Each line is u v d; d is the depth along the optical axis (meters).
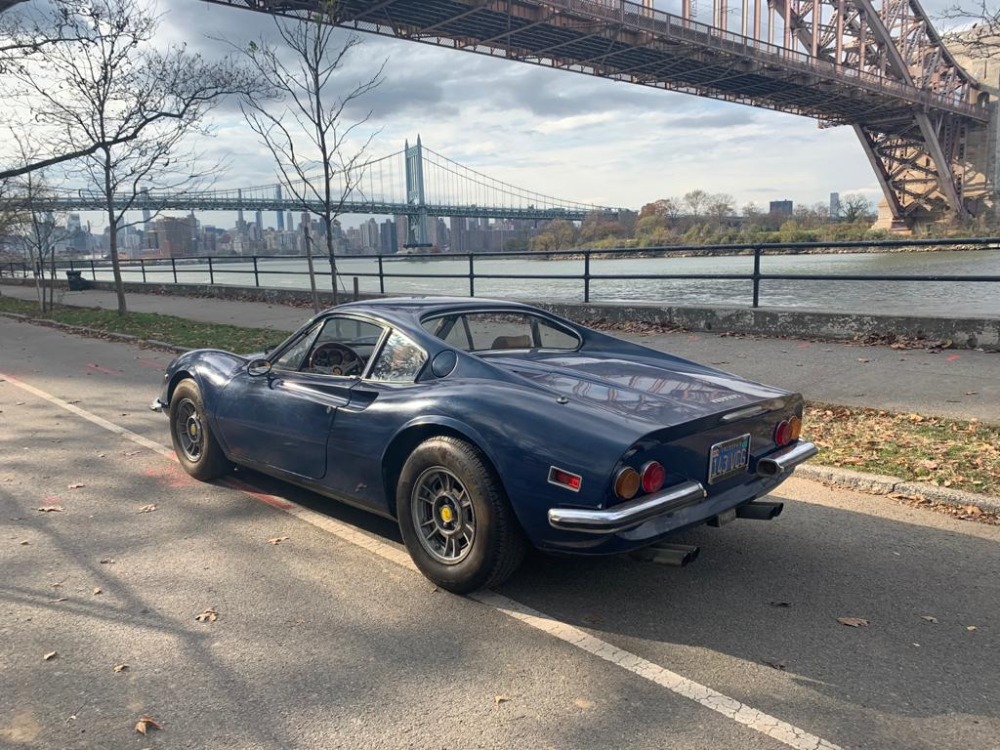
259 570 3.78
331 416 3.97
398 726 2.53
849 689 2.72
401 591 3.54
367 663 2.93
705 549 4.00
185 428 5.34
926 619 3.22
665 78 50.66
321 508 4.68
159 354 11.78
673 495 3.07
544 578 3.68
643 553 3.24
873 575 3.65
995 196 48.38
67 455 5.93
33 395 8.47
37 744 2.46
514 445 3.15
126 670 2.89
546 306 12.27
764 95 55.12
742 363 8.13
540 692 2.72
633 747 2.41
